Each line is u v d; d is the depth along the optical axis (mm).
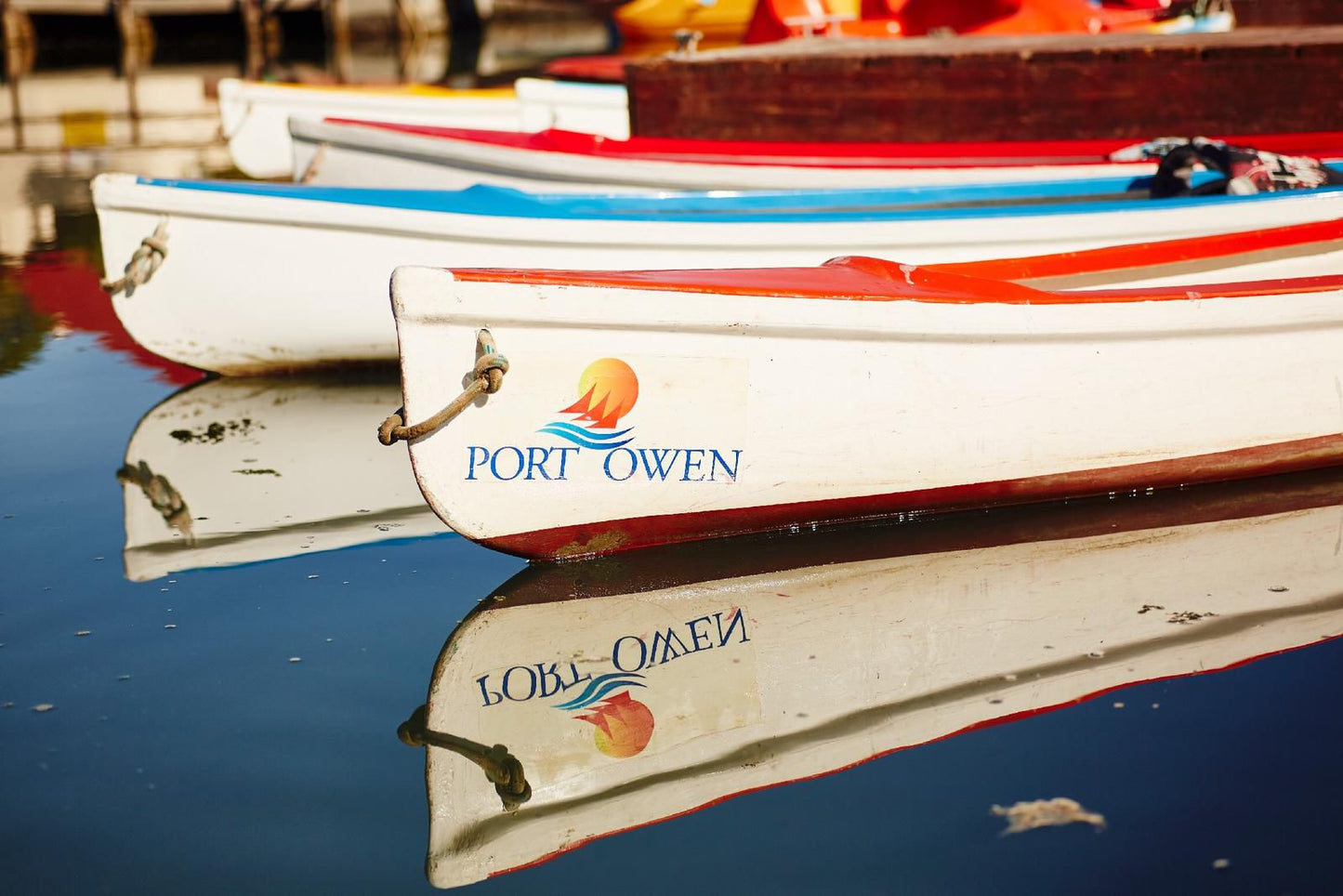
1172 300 3074
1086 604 2596
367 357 4445
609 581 2762
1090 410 3088
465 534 2725
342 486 3332
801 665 2381
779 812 1938
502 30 22188
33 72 15680
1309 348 3219
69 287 5484
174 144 9453
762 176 4922
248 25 20766
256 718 2209
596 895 1765
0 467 3465
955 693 2256
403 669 2371
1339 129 5680
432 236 4160
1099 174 5000
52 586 2713
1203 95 5730
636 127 6422
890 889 1758
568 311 2625
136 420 3900
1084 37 6746
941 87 6000
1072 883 1755
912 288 2971
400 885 1787
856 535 3012
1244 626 2471
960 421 2994
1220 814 1889
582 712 2232
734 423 2820
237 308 4289
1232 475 3314
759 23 9133
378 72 14742
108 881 1801
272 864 1832
